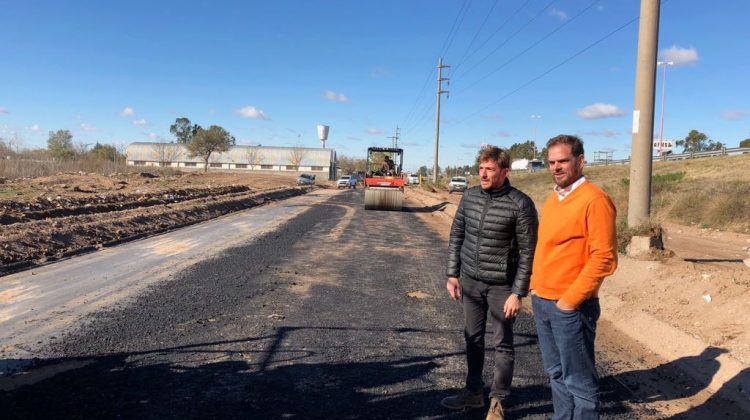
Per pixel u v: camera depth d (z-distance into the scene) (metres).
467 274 4.12
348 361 5.20
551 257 3.41
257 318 6.58
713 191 22.52
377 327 6.38
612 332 6.68
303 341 5.75
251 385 4.54
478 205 4.05
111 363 4.96
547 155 3.42
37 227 12.28
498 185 3.98
